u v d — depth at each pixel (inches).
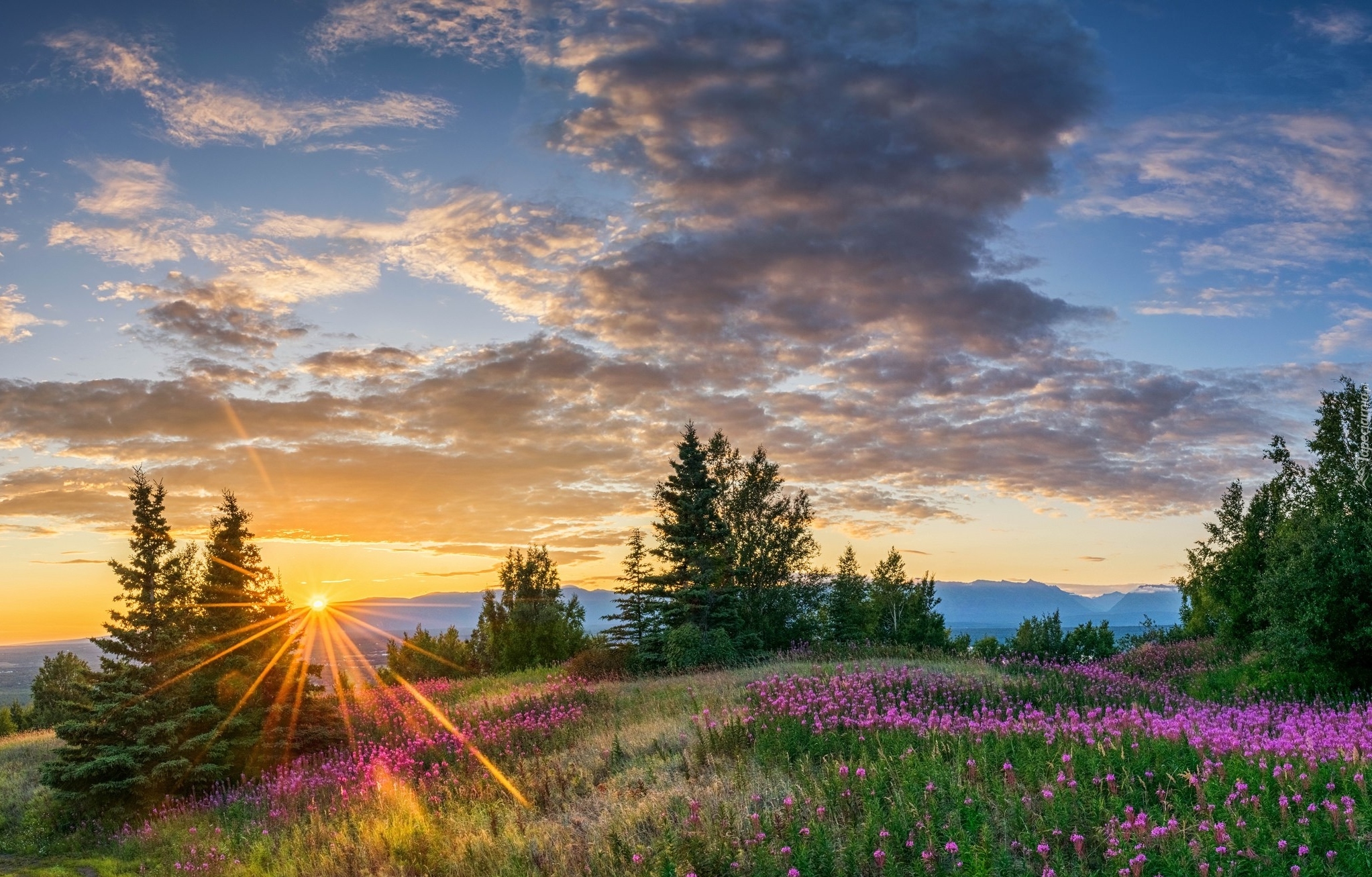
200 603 890.7
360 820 541.6
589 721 724.7
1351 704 745.6
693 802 398.6
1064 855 313.7
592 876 354.6
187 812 705.0
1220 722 553.9
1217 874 264.2
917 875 300.8
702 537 1330.0
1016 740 436.5
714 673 993.5
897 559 1835.6
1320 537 885.8
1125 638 1728.6
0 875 588.4
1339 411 1058.7
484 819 482.0
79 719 763.4
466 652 1788.9
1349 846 281.3
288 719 888.3
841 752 462.0
